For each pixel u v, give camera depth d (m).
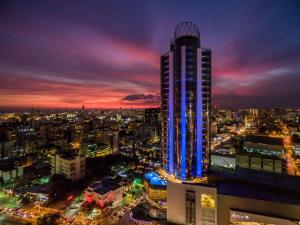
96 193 93.50
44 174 139.38
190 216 68.06
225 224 63.59
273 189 70.38
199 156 93.25
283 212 58.16
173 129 95.44
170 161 96.62
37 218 84.00
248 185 74.19
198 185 67.38
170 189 71.25
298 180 78.12
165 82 101.00
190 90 92.38
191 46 93.06
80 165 128.62
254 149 141.88
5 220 84.44
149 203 80.12
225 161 121.19
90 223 81.62
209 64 97.19
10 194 108.12
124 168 151.75
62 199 103.81
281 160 117.56
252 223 59.81
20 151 199.50
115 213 89.31
